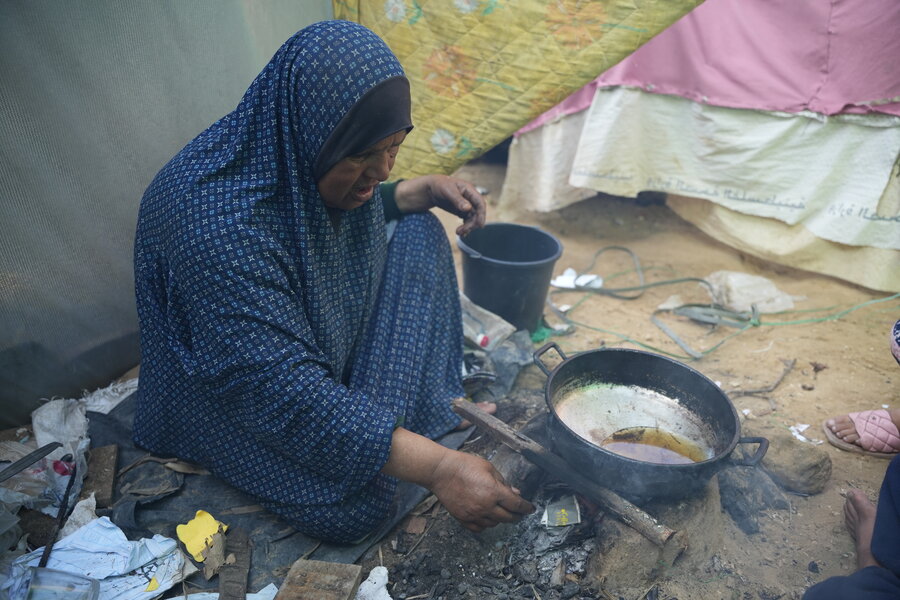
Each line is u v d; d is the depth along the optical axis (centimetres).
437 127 250
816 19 262
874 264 289
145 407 175
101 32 189
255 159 138
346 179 139
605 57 225
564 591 151
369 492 159
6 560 153
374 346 180
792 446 185
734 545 165
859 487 187
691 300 293
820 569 160
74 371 209
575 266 325
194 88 220
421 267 191
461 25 228
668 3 212
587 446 143
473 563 162
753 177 302
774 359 249
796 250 305
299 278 148
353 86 128
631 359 178
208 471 181
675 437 168
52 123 184
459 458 146
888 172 271
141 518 168
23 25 172
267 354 137
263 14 240
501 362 229
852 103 265
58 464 177
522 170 353
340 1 240
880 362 246
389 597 152
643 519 143
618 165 327
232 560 157
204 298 136
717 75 290
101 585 148
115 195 206
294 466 157
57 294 198
